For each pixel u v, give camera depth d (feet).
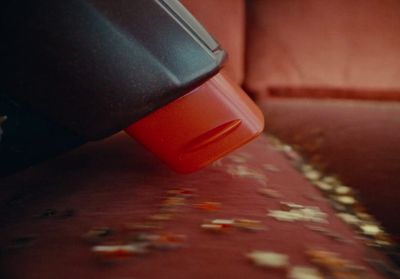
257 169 1.21
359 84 1.75
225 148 1.02
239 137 1.01
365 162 1.34
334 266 0.81
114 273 0.76
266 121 1.66
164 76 0.91
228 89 1.00
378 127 1.53
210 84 0.98
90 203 0.99
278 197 1.06
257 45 1.80
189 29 0.92
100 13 0.87
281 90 1.80
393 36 1.72
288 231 0.90
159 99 0.93
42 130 1.00
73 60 0.89
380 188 1.22
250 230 0.88
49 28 0.86
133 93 0.92
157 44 0.90
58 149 1.03
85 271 0.76
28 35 0.87
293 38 1.77
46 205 1.00
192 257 0.79
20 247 0.84
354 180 1.26
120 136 1.40
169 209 0.94
